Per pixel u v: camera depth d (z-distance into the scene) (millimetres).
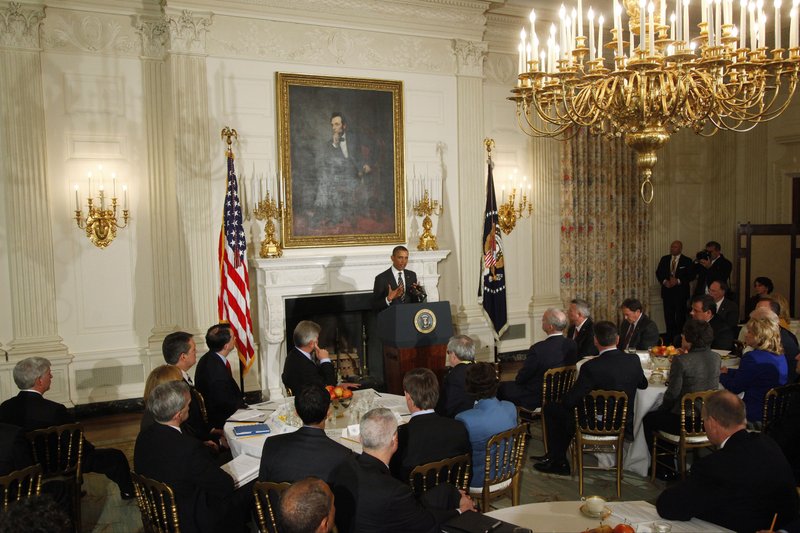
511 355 8742
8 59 6195
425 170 7926
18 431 3432
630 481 4805
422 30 7742
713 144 10422
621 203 9633
